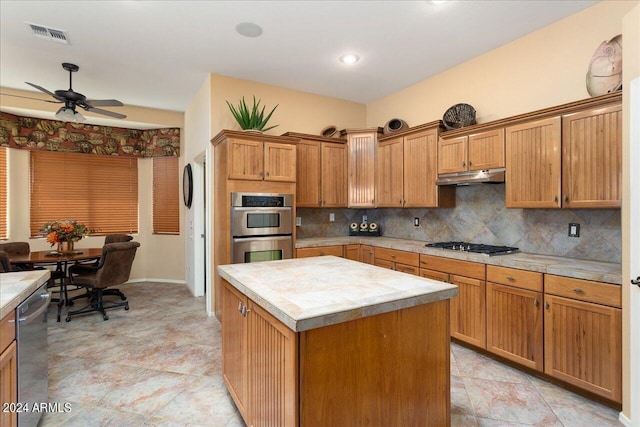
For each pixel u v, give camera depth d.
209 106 3.78
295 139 3.67
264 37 3.01
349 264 2.27
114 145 5.34
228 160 3.33
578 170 2.34
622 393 1.93
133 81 4.05
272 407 1.46
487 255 2.70
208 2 2.48
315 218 4.53
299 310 1.28
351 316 1.30
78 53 3.29
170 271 5.61
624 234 1.92
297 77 3.94
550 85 2.80
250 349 1.71
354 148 4.30
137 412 2.04
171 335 3.28
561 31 2.73
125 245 3.94
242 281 1.76
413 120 4.19
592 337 2.06
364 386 1.38
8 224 4.58
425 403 1.57
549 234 2.80
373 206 4.23
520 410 2.04
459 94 3.60
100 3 2.48
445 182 3.32
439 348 1.62
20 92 4.29
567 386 2.27
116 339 3.18
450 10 2.60
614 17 2.42
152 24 2.77
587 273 2.08
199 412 2.04
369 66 3.64
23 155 4.71
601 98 2.18
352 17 2.69
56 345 3.04
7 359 1.50
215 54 3.33
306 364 1.25
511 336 2.51
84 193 5.20
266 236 3.52
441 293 1.57
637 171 1.75
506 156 2.80
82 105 3.56
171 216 5.58
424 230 4.03
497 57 3.22
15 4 2.47
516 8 2.57
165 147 5.46
